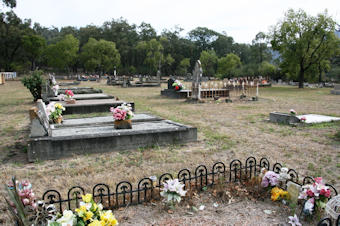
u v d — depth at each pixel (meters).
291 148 6.97
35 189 4.46
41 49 64.62
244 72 63.03
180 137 7.29
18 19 60.97
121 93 24.38
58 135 6.52
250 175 4.79
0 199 4.15
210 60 72.50
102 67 69.56
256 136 8.27
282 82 48.81
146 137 6.86
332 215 3.18
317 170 5.41
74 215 2.93
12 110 13.60
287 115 10.20
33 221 2.96
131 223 3.53
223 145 7.20
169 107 15.08
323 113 13.08
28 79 16.67
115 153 6.38
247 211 3.85
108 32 85.94
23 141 7.63
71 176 5.04
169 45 84.69
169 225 3.49
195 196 4.22
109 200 3.83
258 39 71.31
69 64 71.25
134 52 84.44
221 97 20.86
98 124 8.12
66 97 13.09
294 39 34.19
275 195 4.05
